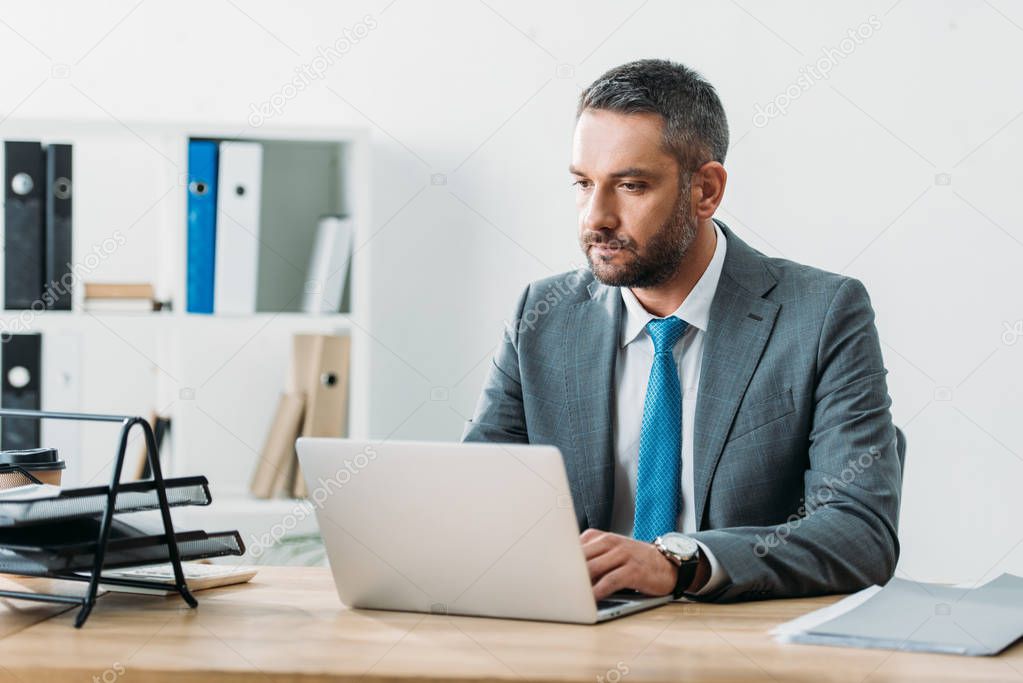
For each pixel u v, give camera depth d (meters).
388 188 2.79
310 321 2.55
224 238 2.53
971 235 2.73
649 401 1.66
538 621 1.12
